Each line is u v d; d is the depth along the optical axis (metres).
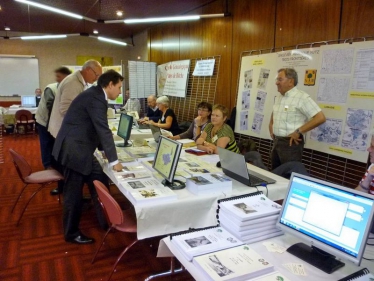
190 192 2.04
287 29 3.88
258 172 2.53
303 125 2.98
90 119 2.45
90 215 3.32
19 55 9.15
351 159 3.07
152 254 2.58
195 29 5.89
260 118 4.22
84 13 6.20
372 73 2.85
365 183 1.84
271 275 1.18
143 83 7.39
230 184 2.08
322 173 3.45
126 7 5.74
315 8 3.49
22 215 3.15
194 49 5.99
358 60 2.97
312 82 3.45
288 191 1.48
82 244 2.70
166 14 6.27
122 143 3.46
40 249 2.63
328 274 1.24
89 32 8.83
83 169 2.50
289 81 3.06
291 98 3.08
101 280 2.22
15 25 7.81
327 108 3.28
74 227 2.70
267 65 4.09
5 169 5.06
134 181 2.16
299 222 1.41
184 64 6.22
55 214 3.36
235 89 4.89
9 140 7.55
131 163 2.65
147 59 8.36
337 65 3.16
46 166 4.27
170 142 2.16
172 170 2.04
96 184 2.14
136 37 9.25
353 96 3.02
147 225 1.84
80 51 9.84
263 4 4.22
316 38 3.50
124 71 8.51
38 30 8.55
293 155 3.07
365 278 1.15
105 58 10.12
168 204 1.86
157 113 5.79
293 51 3.68
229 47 4.97
